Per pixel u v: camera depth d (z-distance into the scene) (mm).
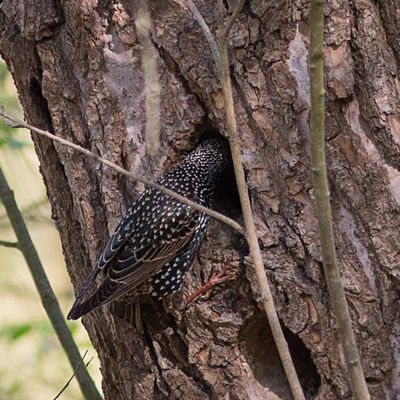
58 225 11539
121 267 10445
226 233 10805
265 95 10273
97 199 10969
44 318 16078
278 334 8539
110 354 11234
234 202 11367
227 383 10484
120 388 11219
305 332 10117
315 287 10086
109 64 10758
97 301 10250
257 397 10453
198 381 10602
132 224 10562
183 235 10586
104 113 10805
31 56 11188
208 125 10742
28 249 12977
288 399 10602
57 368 16172
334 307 8227
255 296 10227
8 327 15773
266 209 10305
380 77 10039
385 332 10008
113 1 10734
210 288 10484
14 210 13086
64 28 10953
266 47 10242
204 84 10445
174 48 10516
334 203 10086
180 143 10734
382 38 10148
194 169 10828
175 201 10625
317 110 7895
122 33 10727
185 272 10586
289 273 10156
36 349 16031
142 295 10750
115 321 10953
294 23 10141
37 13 10984
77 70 10914
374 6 10164
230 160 10914
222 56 8578
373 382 10047
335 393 10117
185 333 10586
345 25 10047
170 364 10688
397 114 10031
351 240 10062
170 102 10656
